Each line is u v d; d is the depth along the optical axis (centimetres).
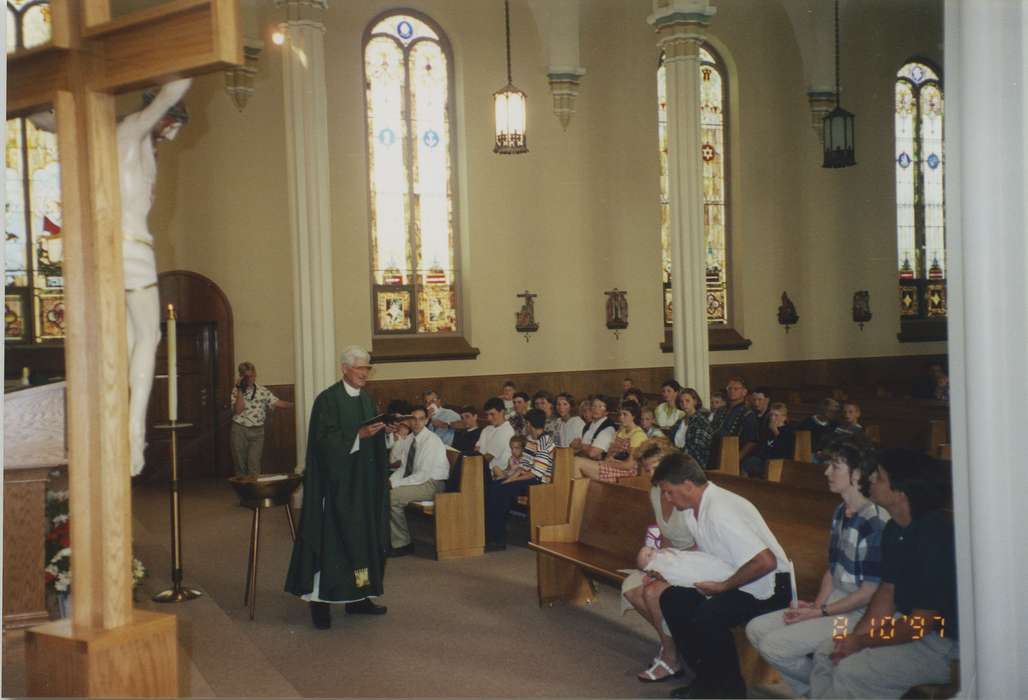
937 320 1644
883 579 348
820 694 345
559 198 1356
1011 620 294
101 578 265
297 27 906
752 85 1496
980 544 297
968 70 296
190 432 1129
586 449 852
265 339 1178
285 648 493
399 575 660
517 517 891
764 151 1508
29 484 416
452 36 1309
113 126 264
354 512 528
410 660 471
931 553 336
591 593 582
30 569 420
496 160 1323
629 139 1396
